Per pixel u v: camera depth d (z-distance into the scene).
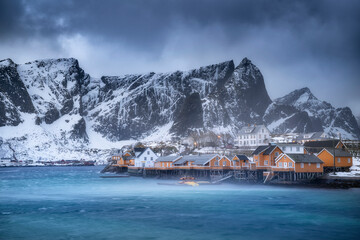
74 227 58.12
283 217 64.06
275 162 112.31
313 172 108.44
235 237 51.75
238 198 86.19
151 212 69.81
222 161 129.38
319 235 52.38
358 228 56.06
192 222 60.88
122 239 51.25
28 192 105.00
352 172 108.75
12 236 53.06
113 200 86.25
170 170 150.88
